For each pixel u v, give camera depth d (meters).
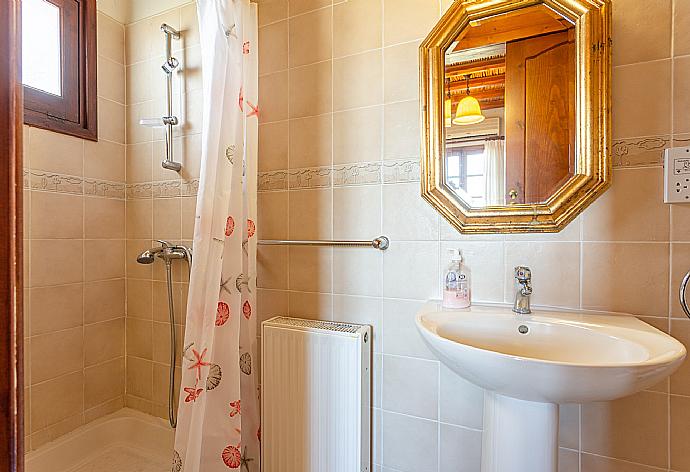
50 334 1.61
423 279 1.28
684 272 0.99
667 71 1.00
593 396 0.75
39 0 1.59
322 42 1.43
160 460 1.72
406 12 1.29
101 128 1.81
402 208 1.31
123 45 1.91
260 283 1.54
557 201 1.09
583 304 1.09
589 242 1.08
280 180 1.50
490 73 1.18
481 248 1.20
